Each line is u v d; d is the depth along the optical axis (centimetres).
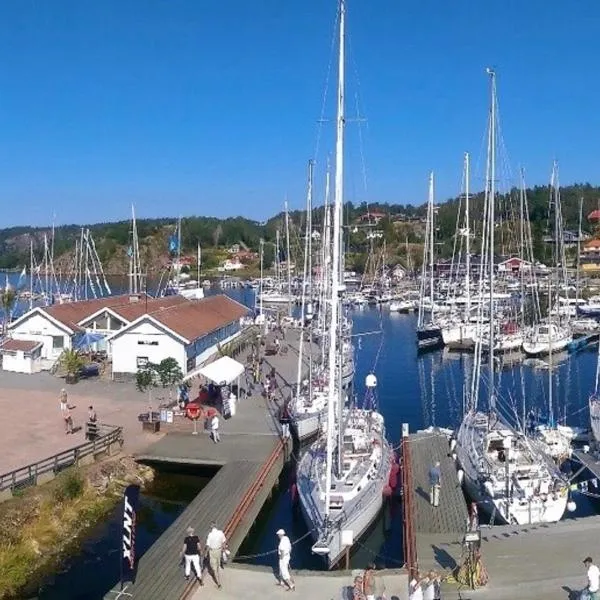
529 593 2123
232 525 2742
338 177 2691
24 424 4038
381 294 13875
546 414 5066
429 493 3098
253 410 4556
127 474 3491
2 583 2494
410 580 2184
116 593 2189
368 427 3688
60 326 5862
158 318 5512
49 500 2975
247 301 14700
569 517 3114
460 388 6119
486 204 5822
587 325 8931
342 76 2658
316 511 2739
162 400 4725
